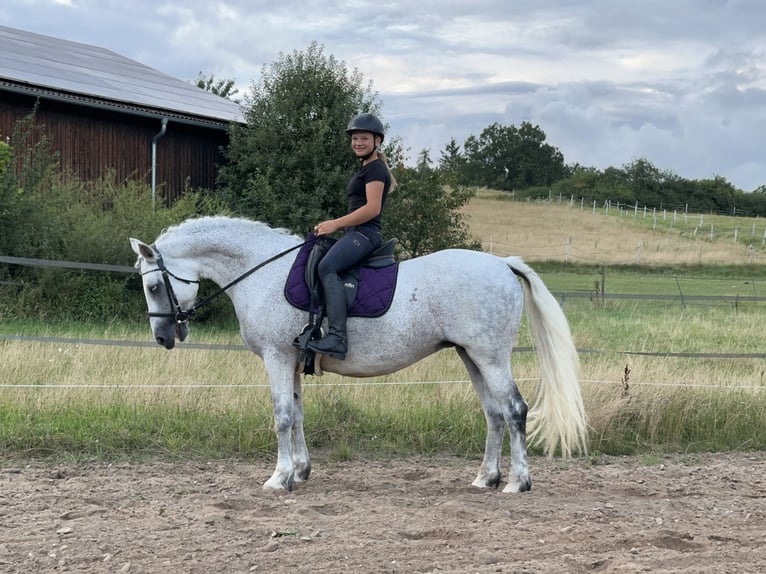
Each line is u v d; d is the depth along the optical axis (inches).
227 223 270.1
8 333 508.4
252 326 261.9
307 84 922.7
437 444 329.7
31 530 215.3
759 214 3339.1
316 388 378.3
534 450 331.3
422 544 206.8
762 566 190.7
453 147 5255.9
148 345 412.5
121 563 192.2
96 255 635.5
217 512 232.2
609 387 363.6
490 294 255.6
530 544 209.0
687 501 258.1
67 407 333.1
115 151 878.4
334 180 882.8
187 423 325.4
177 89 1106.7
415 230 1001.5
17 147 714.2
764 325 727.7
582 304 933.8
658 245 2095.2
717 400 366.3
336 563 192.9
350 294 253.0
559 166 5177.2
